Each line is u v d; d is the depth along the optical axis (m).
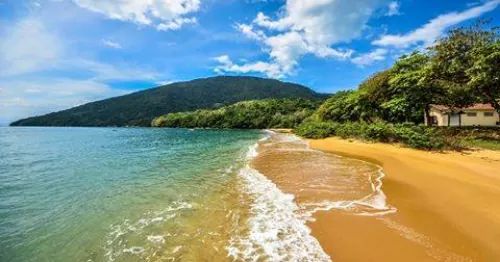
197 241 7.64
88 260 6.84
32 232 8.44
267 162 19.78
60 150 31.83
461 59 27.84
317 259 6.68
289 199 11.09
